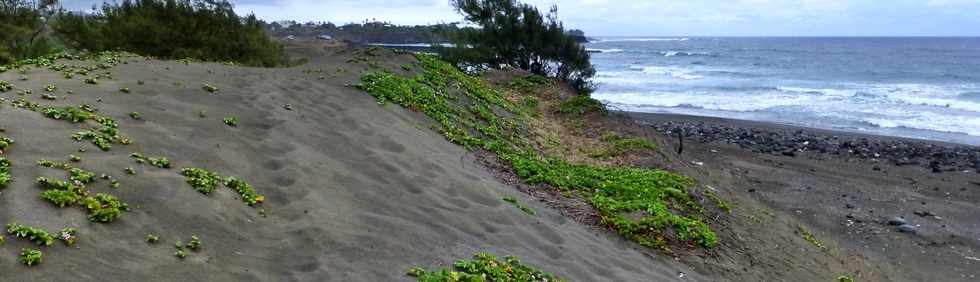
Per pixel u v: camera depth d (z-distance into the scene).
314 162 10.38
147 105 11.32
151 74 13.82
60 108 9.98
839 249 14.12
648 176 14.16
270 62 26.95
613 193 12.86
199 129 10.63
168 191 7.85
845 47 171.50
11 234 6.04
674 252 10.65
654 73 76.31
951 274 13.59
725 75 72.06
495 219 9.95
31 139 8.20
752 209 14.97
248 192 8.62
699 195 13.73
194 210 7.65
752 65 90.62
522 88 26.94
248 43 26.17
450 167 12.21
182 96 12.48
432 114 16.58
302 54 52.56
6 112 8.86
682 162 18.33
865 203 18.75
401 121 14.94
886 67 83.06
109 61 14.89
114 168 8.05
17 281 5.50
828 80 64.12
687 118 38.75
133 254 6.47
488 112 19.38
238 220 7.87
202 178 8.52
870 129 35.09
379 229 8.43
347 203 9.19
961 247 15.27
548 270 8.47
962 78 65.25
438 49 35.28
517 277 7.84
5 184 6.81
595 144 18.95
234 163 9.65
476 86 22.72
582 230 10.69
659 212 11.67
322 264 7.16
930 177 22.36
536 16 34.19
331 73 18.09
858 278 12.08
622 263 9.59
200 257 6.82
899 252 14.77
